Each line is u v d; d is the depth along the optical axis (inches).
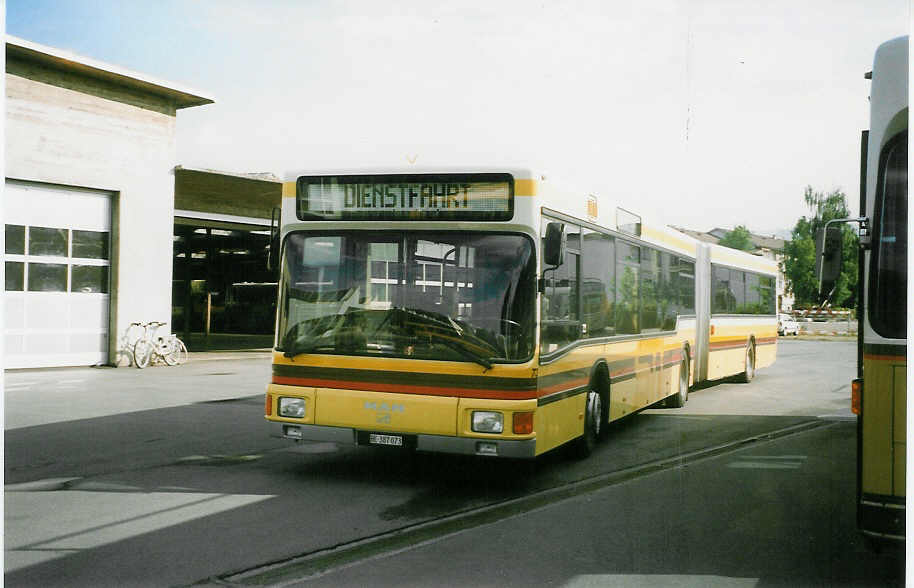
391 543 227.5
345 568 204.7
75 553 213.9
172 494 281.4
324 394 292.0
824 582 198.5
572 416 328.2
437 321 285.1
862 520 195.2
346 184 300.2
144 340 782.5
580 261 337.7
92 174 749.9
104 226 773.3
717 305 637.3
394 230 294.4
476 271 285.9
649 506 274.5
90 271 763.4
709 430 454.0
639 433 440.8
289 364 299.0
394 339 287.7
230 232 1275.8
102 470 320.2
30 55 692.1
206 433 411.5
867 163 209.0
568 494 291.6
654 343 465.1
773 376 830.5
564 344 315.6
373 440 286.7
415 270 290.7
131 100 778.8
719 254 642.8
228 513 257.1
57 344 740.0
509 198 286.7
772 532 243.4
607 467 340.8
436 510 265.1
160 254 807.1
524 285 282.7
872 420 194.2
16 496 276.7
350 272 297.0
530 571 204.4
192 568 202.5
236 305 1483.8
